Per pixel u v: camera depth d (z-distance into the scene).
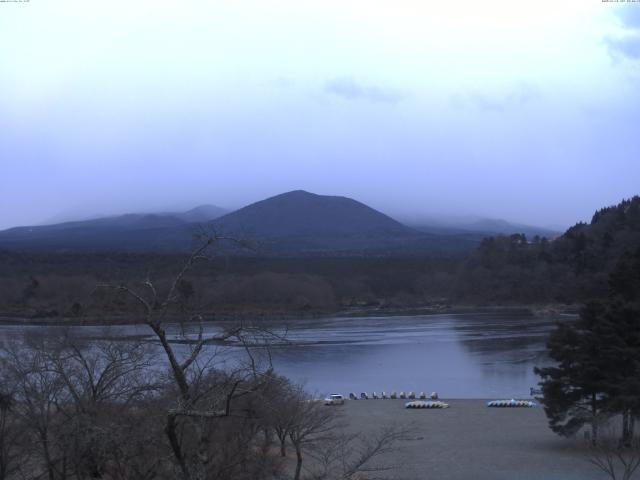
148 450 17.94
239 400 18.84
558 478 35.22
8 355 32.81
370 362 90.38
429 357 93.75
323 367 86.75
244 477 21.62
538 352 95.00
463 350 99.38
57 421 23.77
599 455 35.56
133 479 18.25
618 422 46.44
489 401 62.78
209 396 15.08
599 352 40.59
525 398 65.19
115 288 14.85
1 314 100.56
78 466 18.67
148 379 25.72
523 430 49.44
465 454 41.09
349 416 55.75
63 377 25.31
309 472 31.23
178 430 17.16
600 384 39.59
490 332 122.31
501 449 42.72
